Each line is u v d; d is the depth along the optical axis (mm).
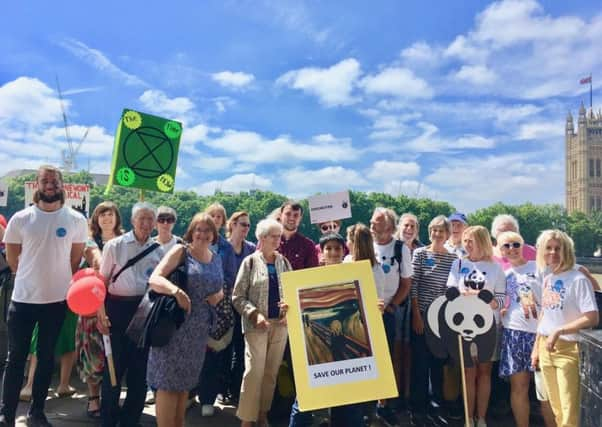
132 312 3955
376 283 4180
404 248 4598
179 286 3381
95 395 4492
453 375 4734
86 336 4449
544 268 3906
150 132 5969
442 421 4594
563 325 3617
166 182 6066
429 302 4676
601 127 149625
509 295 4273
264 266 4121
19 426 4098
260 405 4184
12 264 4047
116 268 4012
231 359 5121
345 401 3158
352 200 94562
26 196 5934
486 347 3705
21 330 3953
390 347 4914
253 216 110125
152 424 4375
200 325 3439
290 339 3277
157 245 4164
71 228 4117
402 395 4965
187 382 3363
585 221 116250
